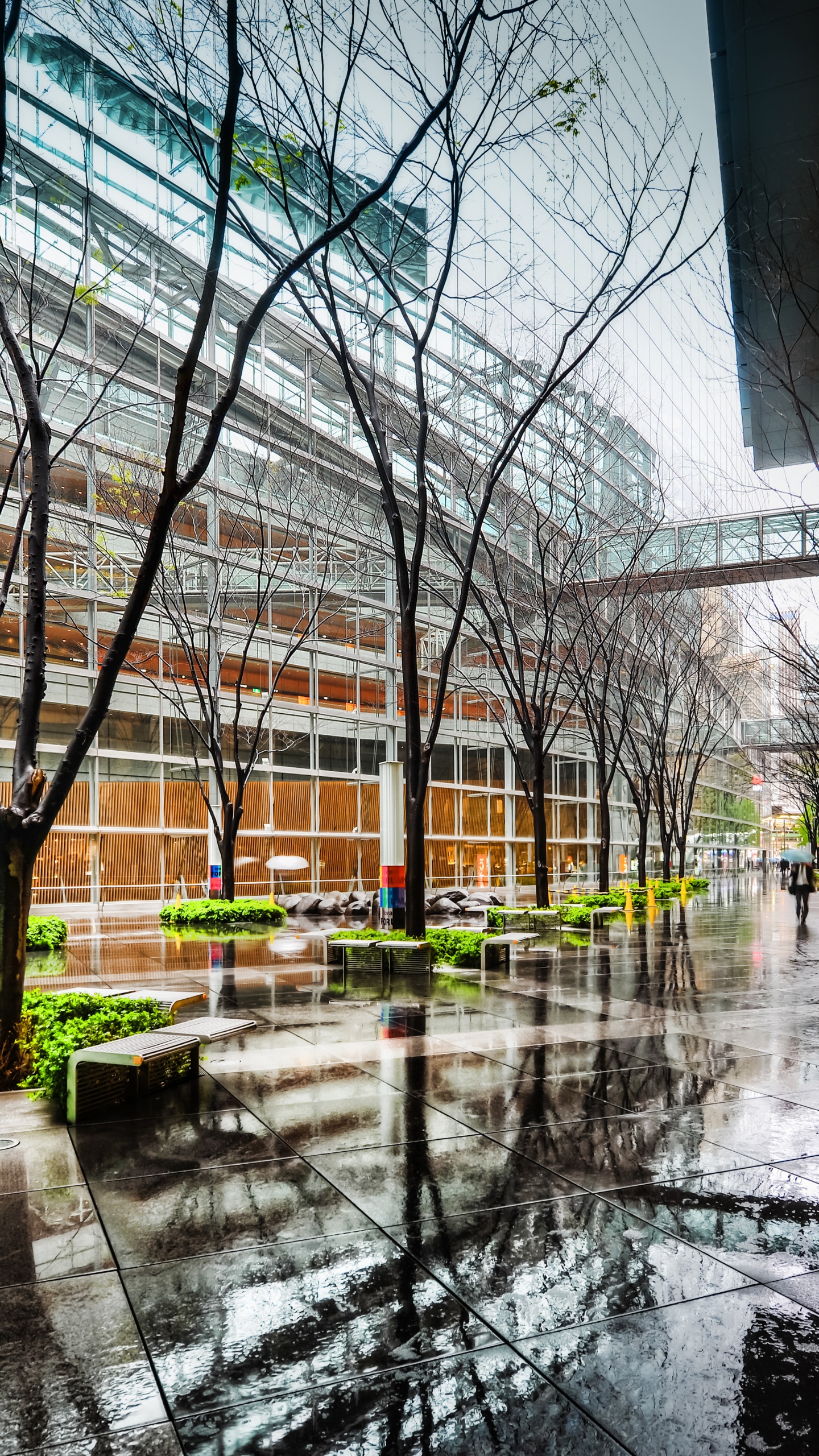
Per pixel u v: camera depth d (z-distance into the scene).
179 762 29.88
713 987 13.02
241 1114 6.76
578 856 52.31
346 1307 3.99
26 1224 4.83
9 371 23.53
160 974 13.98
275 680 24.62
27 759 8.30
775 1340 3.75
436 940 15.73
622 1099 7.14
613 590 27.47
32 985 12.81
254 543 28.48
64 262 25.39
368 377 23.34
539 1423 3.22
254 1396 3.37
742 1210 5.03
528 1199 5.16
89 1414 3.26
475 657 42.50
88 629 27.33
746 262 13.59
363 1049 8.89
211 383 30.20
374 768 37.06
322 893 34.06
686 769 48.81
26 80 23.80
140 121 26.66
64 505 25.16
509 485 28.92
